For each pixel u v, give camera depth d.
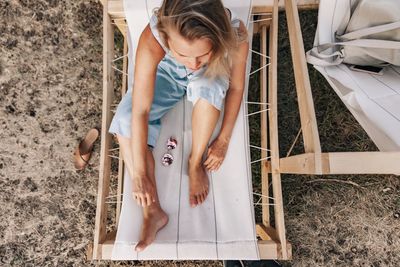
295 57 1.34
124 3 1.47
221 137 1.45
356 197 1.85
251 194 1.45
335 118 1.88
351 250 1.83
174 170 1.47
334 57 1.54
